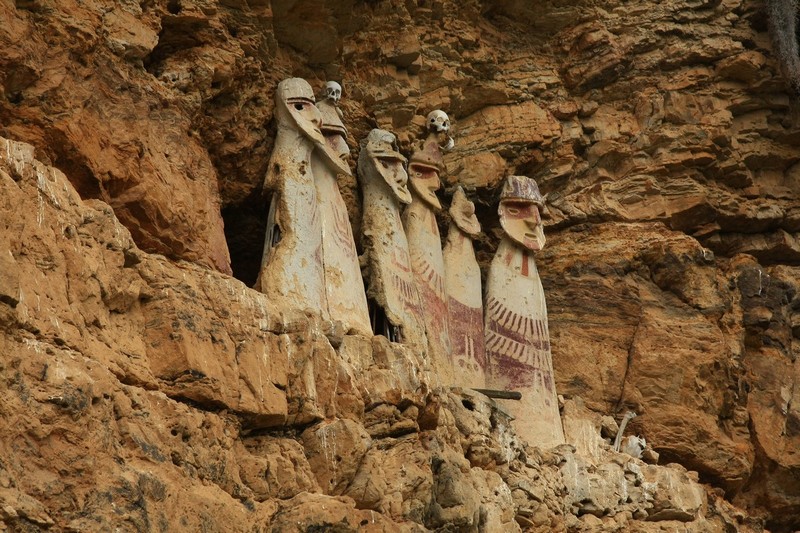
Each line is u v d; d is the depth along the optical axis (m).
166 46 25.20
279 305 22.33
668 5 33.97
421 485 22.97
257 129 26.41
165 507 18.47
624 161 33.12
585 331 31.22
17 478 16.84
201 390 20.19
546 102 32.66
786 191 34.47
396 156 28.08
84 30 22.06
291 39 27.78
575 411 29.97
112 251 19.89
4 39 20.80
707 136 33.19
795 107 34.44
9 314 17.30
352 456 22.02
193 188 23.66
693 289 32.09
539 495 26.53
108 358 19.12
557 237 32.34
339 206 26.58
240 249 27.45
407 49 29.92
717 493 31.28
